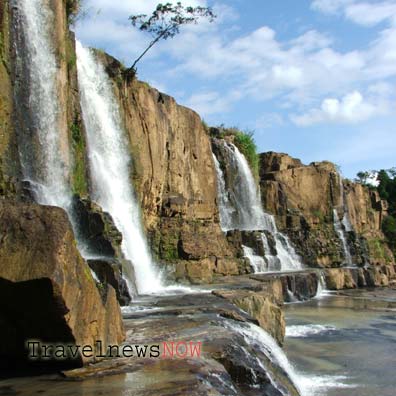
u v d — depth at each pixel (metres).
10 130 16.44
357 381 14.22
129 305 16.77
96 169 22.94
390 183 74.19
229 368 10.23
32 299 7.91
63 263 8.04
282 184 46.41
